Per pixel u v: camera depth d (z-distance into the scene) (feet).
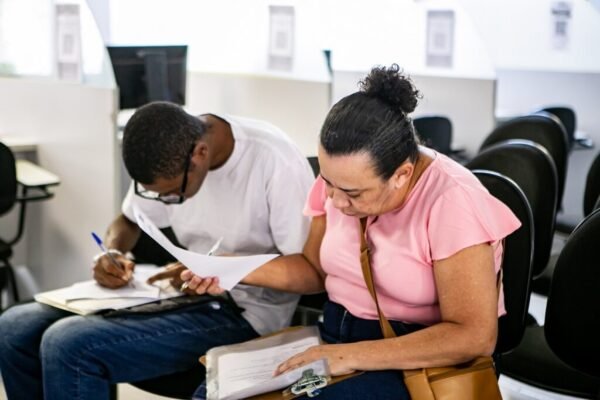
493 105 12.55
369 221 5.12
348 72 12.80
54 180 9.48
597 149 14.48
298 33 11.05
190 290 6.16
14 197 9.39
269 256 5.39
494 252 4.86
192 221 6.61
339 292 5.41
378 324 5.19
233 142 6.27
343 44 12.52
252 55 11.71
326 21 11.73
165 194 5.97
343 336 5.31
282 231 6.21
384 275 5.02
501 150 7.11
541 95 14.98
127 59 10.87
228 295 6.33
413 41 13.12
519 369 5.89
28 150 10.38
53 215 10.52
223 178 6.33
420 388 4.65
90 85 9.34
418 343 4.70
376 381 4.79
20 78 10.40
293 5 11.01
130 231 7.18
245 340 6.23
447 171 4.93
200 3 12.45
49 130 10.13
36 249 11.16
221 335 6.13
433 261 4.83
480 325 4.64
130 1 13.71
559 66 14.48
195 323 6.07
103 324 5.85
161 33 13.07
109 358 5.71
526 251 5.30
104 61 9.14
